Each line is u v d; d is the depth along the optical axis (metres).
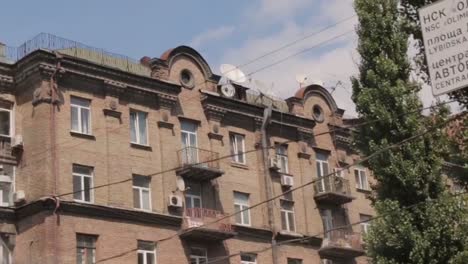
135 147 32.91
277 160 38.16
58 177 29.95
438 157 20.44
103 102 32.41
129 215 31.55
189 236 33.16
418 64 19.23
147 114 33.91
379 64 21.33
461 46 11.11
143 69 35.69
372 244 20.59
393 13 21.86
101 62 34.12
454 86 11.07
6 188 30.45
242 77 38.50
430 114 20.67
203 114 35.97
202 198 34.81
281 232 36.94
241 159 37.00
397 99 20.92
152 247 32.12
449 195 20.12
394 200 20.58
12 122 31.27
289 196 38.19
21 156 30.91
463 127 18.75
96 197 30.92
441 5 11.36
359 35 22.03
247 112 37.75
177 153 34.19
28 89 31.25
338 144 41.69
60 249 29.11
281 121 39.06
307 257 37.94
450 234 19.69
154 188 33.00
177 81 35.38
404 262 20.17
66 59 31.23
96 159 31.39
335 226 39.91
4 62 31.42
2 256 29.69
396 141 20.80
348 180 41.12
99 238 30.41
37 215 29.58
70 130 30.94
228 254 34.69
